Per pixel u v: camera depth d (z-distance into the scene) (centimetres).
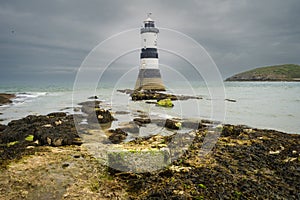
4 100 4175
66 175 966
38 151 1252
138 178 939
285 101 4044
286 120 2422
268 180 920
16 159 1124
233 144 1398
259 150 1283
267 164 1084
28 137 1527
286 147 1330
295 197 799
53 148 1322
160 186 867
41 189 856
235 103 3794
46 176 952
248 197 791
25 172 984
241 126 1952
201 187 846
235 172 986
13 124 1994
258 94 5434
